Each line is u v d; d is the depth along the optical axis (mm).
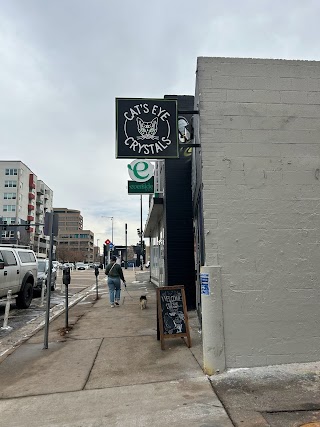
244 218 5484
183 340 6773
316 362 5238
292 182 5633
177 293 6613
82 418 3895
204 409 3930
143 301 10867
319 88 5934
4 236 63188
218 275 5234
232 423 3586
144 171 12219
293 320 5293
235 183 5566
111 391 4594
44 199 105000
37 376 5262
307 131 5793
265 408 3896
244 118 5754
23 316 10570
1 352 6570
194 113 6121
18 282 11688
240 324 5219
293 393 4273
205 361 5051
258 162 5652
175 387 4598
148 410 3994
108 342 6945
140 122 6070
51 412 4086
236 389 4445
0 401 4449
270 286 5340
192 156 9766
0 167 85375
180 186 10727
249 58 5914
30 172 93312
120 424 3707
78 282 25203
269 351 5207
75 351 6418
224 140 5676
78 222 140750
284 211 5543
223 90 5805
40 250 96062
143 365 5523
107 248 31453
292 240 5477
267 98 5832
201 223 6852
